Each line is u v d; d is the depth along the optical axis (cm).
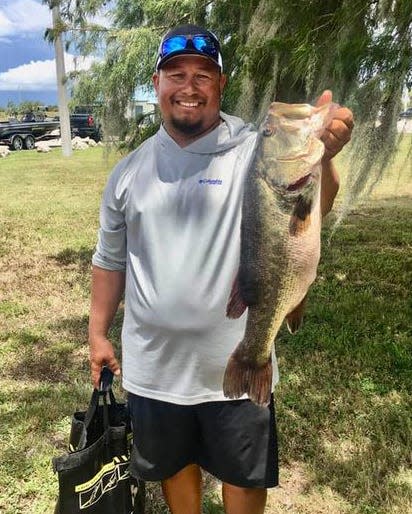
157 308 212
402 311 539
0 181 1568
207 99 205
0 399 397
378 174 381
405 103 364
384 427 348
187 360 215
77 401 391
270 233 177
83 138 2802
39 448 340
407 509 283
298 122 169
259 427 218
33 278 680
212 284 207
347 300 566
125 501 236
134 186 217
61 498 224
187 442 229
